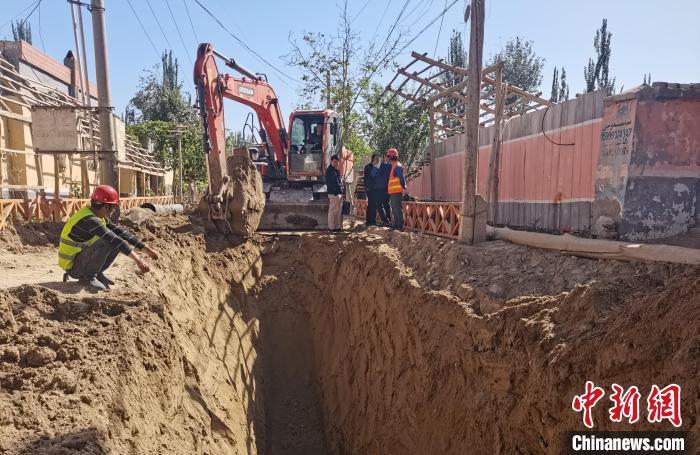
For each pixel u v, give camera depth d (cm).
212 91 1196
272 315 1225
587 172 840
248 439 829
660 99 687
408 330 811
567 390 448
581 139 858
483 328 600
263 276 1275
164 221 1209
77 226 582
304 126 1584
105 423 376
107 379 423
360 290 1074
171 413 531
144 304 578
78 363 430
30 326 465
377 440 841
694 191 699
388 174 1354
